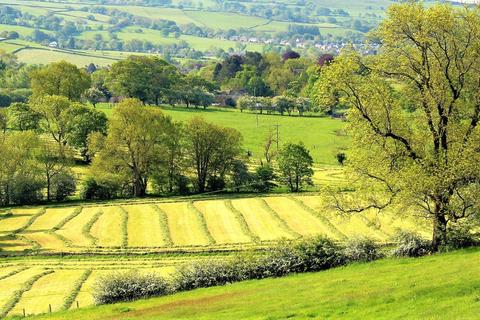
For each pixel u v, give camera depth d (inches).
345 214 2694.4
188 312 2064.5
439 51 2470.5
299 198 5398.6
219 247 4148.6
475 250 2363.4
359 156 2588.6
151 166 6063.0
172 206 5290.4
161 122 6072.8
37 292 3277.6
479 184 2428.6
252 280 2539.4
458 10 2438.5
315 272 2524.6
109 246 4237.2
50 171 5757.9
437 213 2509.8
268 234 4397.1
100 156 5940.0
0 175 5570.9
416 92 2581.2
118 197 5866.1
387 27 2490.2
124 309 2299.5
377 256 2578.7
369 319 1681.8
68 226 4736.7
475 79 2470.5
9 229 4662.9
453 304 1678.2
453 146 2453.2
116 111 6033.5
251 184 6003.9
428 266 2181.3
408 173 2413.9
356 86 2551.7
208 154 6127.0
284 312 1856.5
